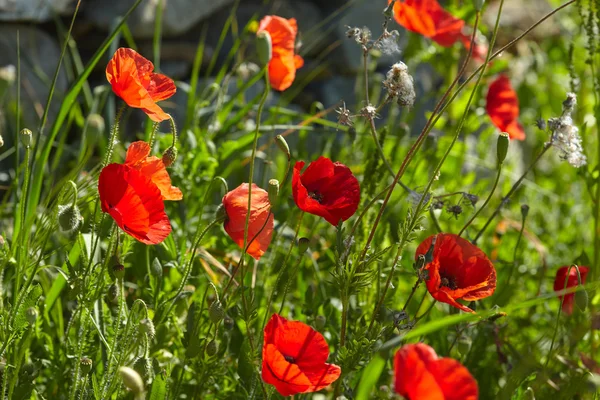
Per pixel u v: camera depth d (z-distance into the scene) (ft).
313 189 5.64
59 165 7.31
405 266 6.62
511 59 11.34
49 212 6.01
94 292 5.66
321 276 6.79
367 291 6.15
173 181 6.64
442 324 5.09
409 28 6.63
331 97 9.91
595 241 6.57
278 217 6.94
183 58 9.13
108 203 5.33
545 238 7.88
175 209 6.63
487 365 6.26
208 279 6.34
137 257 6.28
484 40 9.14
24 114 7.70
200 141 6.72
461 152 7.80
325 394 6.04
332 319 6.17
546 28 12.32
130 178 5.30
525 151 10.49
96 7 8.45
